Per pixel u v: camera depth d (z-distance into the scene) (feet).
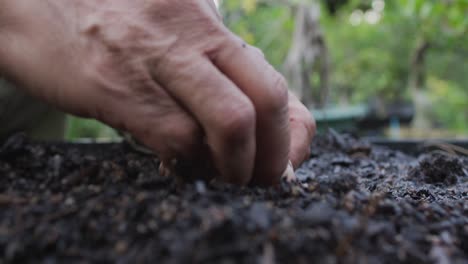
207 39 0.80
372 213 0.80
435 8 3.34
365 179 1.43
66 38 0.81
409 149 2.12
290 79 3.50
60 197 0.81
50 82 0.83
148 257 0.64
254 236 0.66
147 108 0.81
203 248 0.63
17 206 0.77
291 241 0.65
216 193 0.78
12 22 0.83
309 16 3.52
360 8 4.84
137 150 1.53
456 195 1.18
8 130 1.97
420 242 0.74
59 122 2.22
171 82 0.78
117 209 0.74
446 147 1.87
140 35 0.78
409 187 1.27
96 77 0.80
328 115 2.93
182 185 0.86
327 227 0.70
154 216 0.71
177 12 0.79
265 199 0.85
